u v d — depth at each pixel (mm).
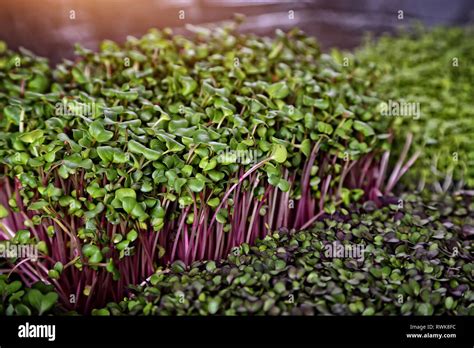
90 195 295
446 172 396
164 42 411
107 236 293
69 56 537
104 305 307
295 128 321
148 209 292
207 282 284
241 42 428
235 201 314
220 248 323
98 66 404
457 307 280
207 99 337
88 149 294
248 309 269
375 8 623
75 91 360
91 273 302
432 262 299
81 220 305
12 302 275
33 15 515
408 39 541
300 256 304
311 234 323
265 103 341
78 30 538
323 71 375
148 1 561
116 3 546
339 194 351
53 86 364
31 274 306
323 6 611
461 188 395
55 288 300
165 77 387
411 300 278
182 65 391
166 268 310
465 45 517
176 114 339
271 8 603
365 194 378
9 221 334
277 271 286
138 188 292
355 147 337
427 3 634
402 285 282
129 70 367
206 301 274
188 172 291
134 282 311
